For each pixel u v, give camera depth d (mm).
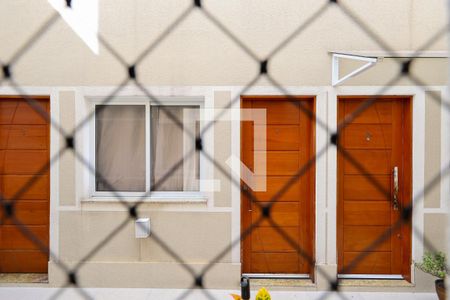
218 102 3461
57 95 3455
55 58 3426
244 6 3328
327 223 3490
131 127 3615
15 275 3635
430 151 3324
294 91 3418
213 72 3436
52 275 3512
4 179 3611
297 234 3635
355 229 3609
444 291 2975
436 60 2762
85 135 3484
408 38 3287
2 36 3330
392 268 3613
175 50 3426
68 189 3510
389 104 3537
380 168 3582
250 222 3621
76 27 3416
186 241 3539
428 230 3213
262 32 3340
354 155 3570
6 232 3633
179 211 3533
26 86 3414
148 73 3447
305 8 3316
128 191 3625
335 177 3459
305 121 3574
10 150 3596
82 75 3441
